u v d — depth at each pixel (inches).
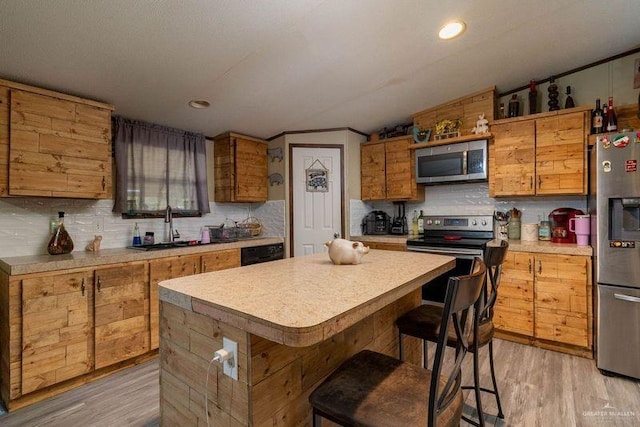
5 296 78.4
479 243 119.1
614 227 89.7
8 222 94.3
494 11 81.7
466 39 92.6
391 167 153.2
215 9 67.4
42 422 71.9
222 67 89.9
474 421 69.6
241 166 147.3
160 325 53.4
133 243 119.1
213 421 44.4
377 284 50.4
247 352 39.4
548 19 87.4
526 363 96.7
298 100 119.3
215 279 54.6
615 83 110.1
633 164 85.6
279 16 72.2
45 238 100.5
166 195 130.2
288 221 152.1
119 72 86.2
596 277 92.5
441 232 145.7
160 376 53.5
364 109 136.1
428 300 126.5
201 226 145.4
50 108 88.5
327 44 85.7
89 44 73.4
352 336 58.7
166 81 94.1
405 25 82.4
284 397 44.1
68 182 91.4
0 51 72.0
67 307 83.4
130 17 66.7
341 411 39.4
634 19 89.3
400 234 156.7
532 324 106.7
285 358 44.2
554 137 111.3
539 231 123.6
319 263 70.5
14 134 82.4
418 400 41.1
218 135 147.6
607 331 89.7
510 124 119.7
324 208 154.3
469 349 61.1
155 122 125.2
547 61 109.9
